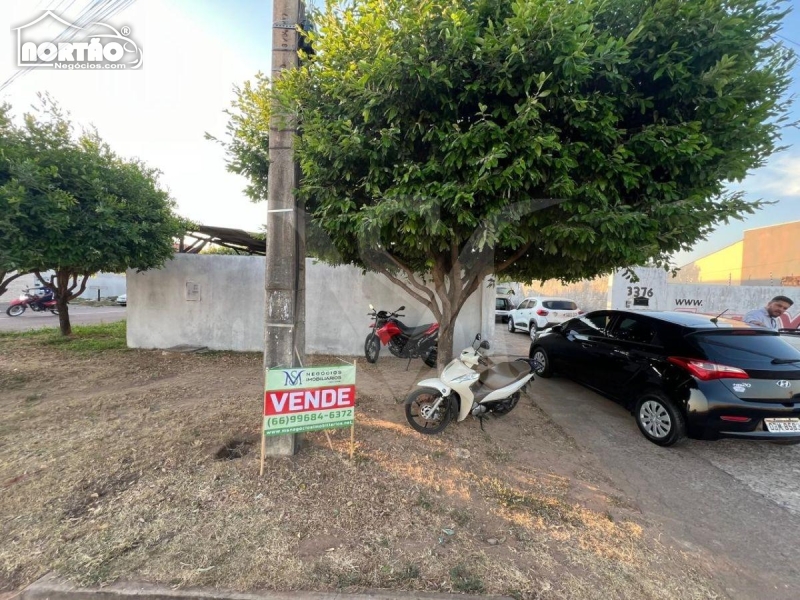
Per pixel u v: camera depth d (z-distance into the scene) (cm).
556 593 196
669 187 292
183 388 510
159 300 748
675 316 440
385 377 536
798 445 395
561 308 1095
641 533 252
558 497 289
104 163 620
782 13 283
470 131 275
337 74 295
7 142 518
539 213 298
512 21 245
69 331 891
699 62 286
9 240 495
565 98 267
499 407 410
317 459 312
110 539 220
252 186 560
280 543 221
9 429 369
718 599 199
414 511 257
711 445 393
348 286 649
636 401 421
